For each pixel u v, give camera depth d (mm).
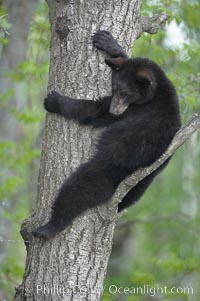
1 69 21266
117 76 11508
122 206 12500
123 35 11375
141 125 11469
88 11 11141
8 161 20578
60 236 10961
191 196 26625
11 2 19953
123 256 29578
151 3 17469
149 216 27281
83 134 11148
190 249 26078
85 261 10945
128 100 11648
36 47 23375
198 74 17594
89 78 11148
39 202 11227
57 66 11289
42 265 10984
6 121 23016
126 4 11344
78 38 11133
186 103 15977
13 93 20328
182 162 26219
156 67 11945
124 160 11281
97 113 11156
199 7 19281
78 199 10938
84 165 11102
